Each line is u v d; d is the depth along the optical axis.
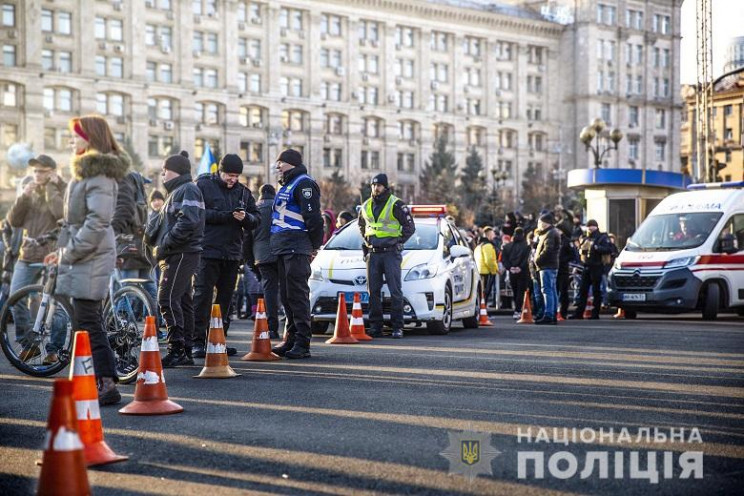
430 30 107.25
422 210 16.72
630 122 121.12
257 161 95.12
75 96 83.56
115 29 85.88
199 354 11.28
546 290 18.64
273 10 95.25
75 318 7.73
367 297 14.74
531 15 119.25
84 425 5.82
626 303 20.86
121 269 12.12
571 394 8.42
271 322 13.84
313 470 5.61
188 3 89.56
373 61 103.56
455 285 15.76
